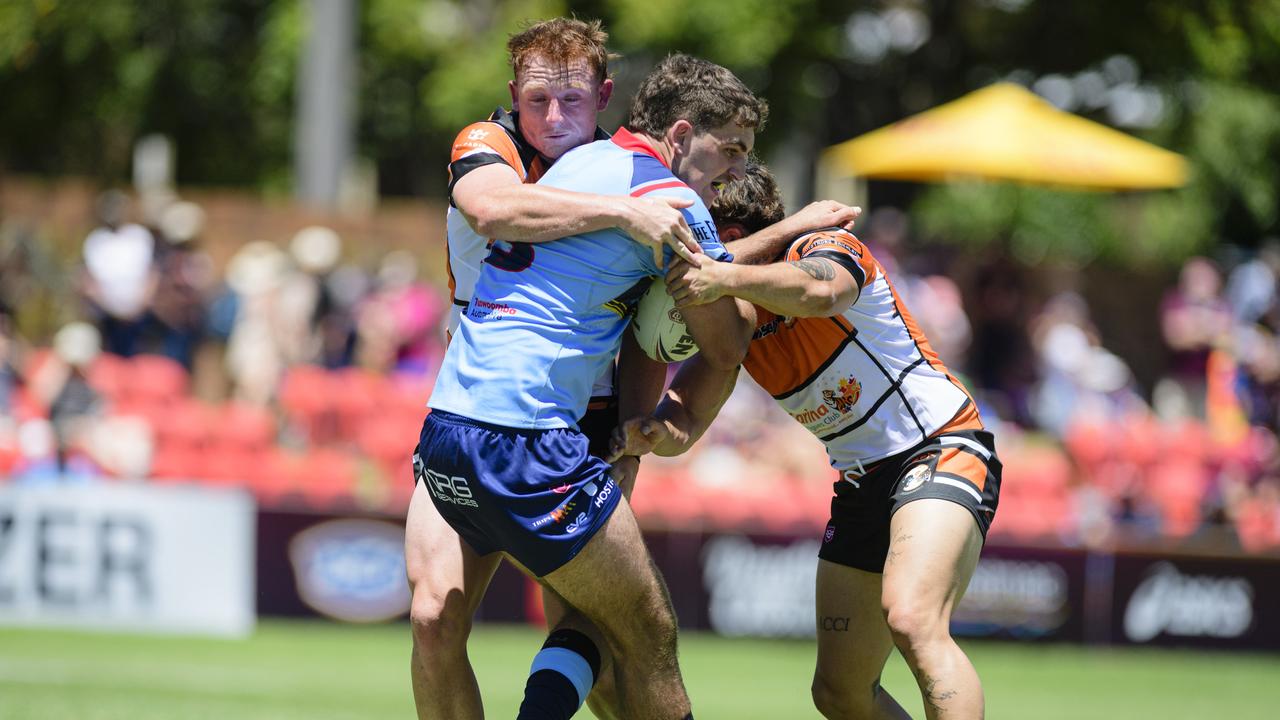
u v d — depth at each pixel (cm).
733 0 6769
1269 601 3834
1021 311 5575
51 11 7269
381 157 8100
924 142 5212
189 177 8112
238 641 3306
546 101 1467
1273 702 3128
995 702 2980
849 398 1591
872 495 1600
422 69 7606
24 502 3309
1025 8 7306
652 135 1502
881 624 1639
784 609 3662
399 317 4550
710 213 1598
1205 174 7675
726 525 3638
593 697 1630
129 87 7600
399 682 2900
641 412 1518
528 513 1380
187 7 7581
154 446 3947
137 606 3366
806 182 8588
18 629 3297
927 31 7550
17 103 7638
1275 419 5228
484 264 1447
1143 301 6431
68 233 5247
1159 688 3269
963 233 7619
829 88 7894
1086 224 7819
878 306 1586
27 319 4934
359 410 4216
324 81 5406
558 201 1366
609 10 6975
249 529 3447
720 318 1443
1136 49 7119
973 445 1589
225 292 4591
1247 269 6262
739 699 2889
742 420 4400
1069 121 5378
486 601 3572
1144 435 4512
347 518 3516
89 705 2484
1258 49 7150
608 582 1423
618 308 1420
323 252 4788
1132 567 3762
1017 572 3719
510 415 1374
